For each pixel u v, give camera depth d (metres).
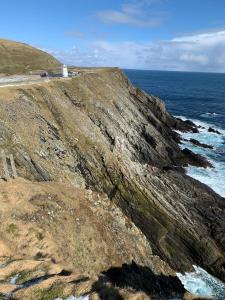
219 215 43.50
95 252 29.19
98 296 19.88
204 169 62.47
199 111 129.62
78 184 40.19
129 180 43.44
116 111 67.19
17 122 41.47
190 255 38.94
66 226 29.58
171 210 42.12
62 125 48.47
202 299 27.73
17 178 33.12
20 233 26.25
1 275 21.17
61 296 19.58
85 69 96.62
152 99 89.00
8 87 50.47
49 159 40.03
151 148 64.44
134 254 32.72
